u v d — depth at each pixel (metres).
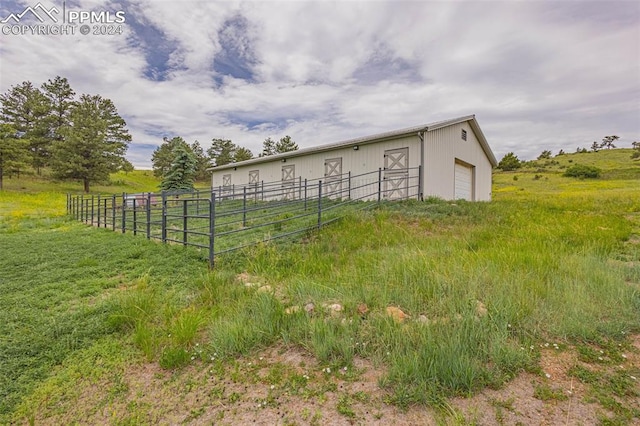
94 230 8.96
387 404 1.78
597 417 1.61
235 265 4.80
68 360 2.41
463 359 1.99
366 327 2.56
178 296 3.62
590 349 2.22
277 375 2.12
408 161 10.69
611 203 9.95
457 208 8.34
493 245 4.93
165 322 2.93
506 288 3.01
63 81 35.59
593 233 5.45
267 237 6.02
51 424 1.81
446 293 3.02
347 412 1.75
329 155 13.31
